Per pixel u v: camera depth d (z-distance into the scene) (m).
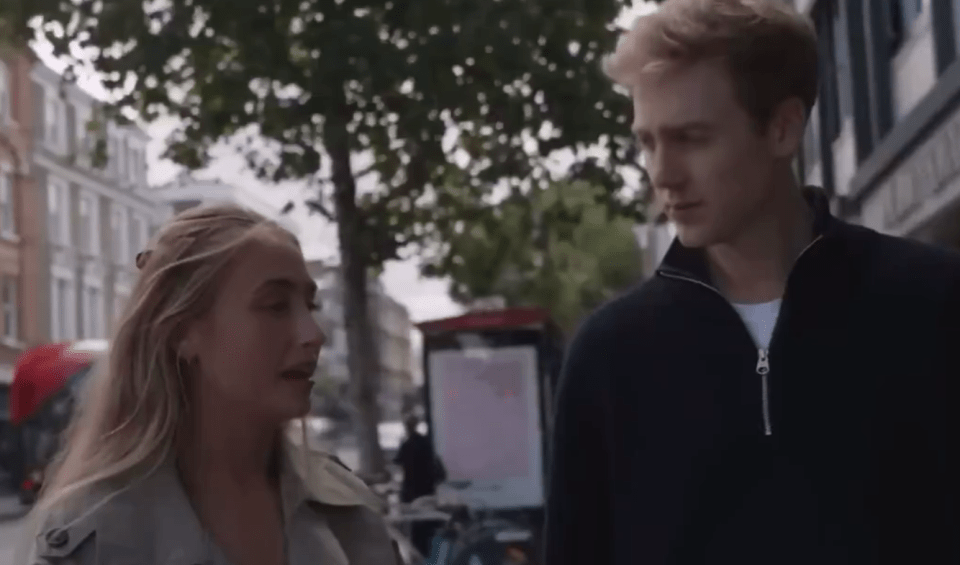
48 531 2.25
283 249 2.38
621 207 18.75
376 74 16.30
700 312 2.62
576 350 2.76
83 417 2.38
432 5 16.53
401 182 18.83
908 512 2.48
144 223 69.88
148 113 17.84
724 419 2.55
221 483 2.38
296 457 2.46
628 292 2.76
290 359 2.36
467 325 17.66
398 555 2.55
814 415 2.50
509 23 16.61
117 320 2.38
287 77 16.44
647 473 2.63
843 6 18.00
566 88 16.98
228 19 16.33
